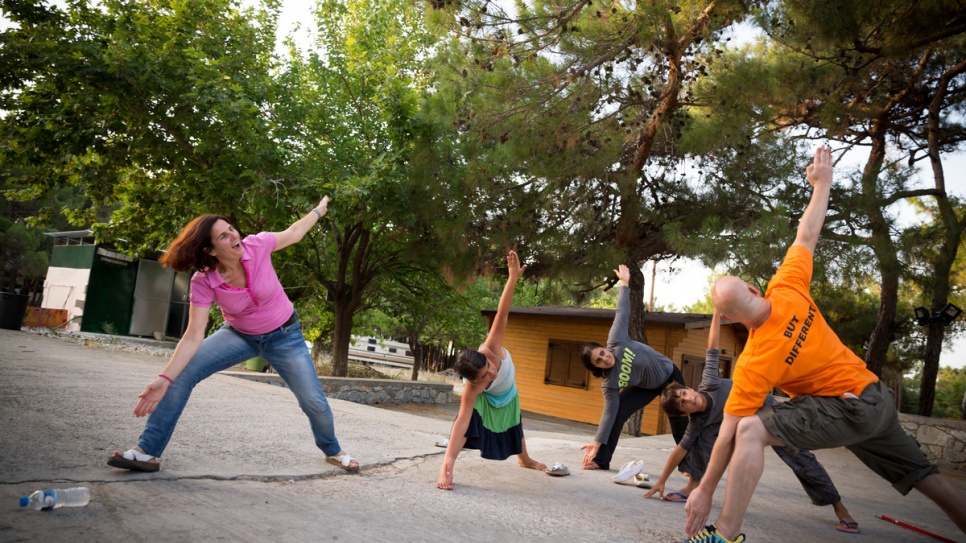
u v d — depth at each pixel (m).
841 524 3.94
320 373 17.20
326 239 16.77
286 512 2.79
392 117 12.66
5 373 6.11
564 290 12.12
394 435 5.86
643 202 11.00
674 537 3.22
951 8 8.39
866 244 9.59
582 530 3.17
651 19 7.99
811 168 3.14
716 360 4.34
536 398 19.08
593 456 5.43
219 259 3.23
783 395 16.16
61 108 12.41
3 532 2.07
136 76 11.77
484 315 20.39
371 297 18.20
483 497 3.72
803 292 2.78
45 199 15.28
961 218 10.66
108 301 21.81
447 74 9.48
